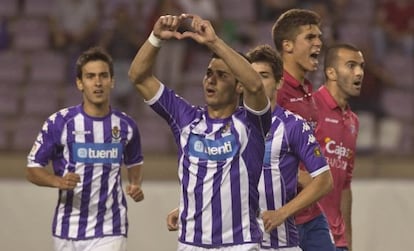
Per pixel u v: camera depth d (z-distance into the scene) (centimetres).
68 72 3375
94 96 1675
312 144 1347
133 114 3197
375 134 3041
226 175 1205
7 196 2320
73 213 1680
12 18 3581
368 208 2383
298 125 1353
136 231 2327
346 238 1631
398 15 3578
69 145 1681
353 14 3547
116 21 3266
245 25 3484
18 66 3422
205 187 1209
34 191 2320
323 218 1520
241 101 1304
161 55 3294
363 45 3306
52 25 3456
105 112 1702
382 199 2388
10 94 3328
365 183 2403
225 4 3581
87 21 3416
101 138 1691
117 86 3206
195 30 1160
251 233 1213
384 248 2378
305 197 1317
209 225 1212
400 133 3112
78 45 3384
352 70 1590
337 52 1602
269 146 1355
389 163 2862
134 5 3416
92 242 1677
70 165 1681
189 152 1218
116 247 1681
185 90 3284
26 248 2309
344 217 1633
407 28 3566
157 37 1181
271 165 1359
